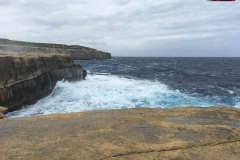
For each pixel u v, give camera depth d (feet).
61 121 20.44
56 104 45.32
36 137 16.49
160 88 62.18
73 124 19.38
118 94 52.65
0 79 39.32
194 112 23.45
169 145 14.96
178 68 163.63
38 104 46.01
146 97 49.60
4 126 19.25
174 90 59.82
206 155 13.73
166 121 20.35
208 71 136.05
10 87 41.60
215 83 78.28
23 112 40.16
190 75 108.17
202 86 70.28
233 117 21.81
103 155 13.61
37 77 52.44
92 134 16.88
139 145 14.92
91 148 14.46
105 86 65.31
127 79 84.89
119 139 15.92
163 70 140.97
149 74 111.14
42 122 20.24
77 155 13.53
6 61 42.16
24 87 46.24
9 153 13.85
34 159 13.08
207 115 22.41
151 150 14.32
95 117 21.57
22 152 13.98
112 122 19.67
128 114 22.45
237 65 213.05
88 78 86.33
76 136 16.52
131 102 45.24
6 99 40.01
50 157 13.30
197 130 17.74
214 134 16.94
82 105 43.70
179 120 20.72
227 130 17.76
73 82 73.51
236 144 15.35
